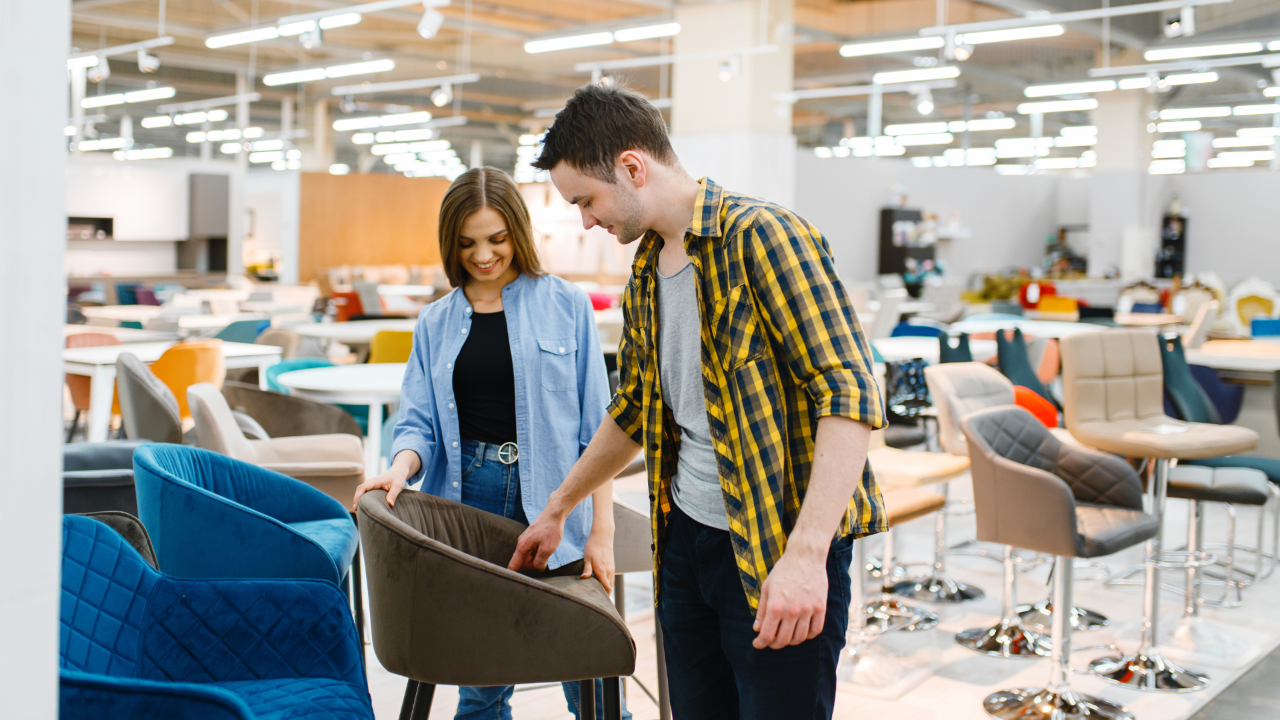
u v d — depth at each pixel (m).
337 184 20.14
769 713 1.51
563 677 1.65
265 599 1.88
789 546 1.38
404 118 18.47
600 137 1.50
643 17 14.81
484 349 2.18
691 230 1.47
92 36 16.16
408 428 2.17
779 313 1.42
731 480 1.48
